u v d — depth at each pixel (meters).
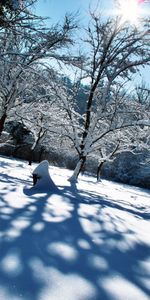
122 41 16.25
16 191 7.35
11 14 8.40
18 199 6.22
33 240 3.79
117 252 4.12
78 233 4.61
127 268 3.59
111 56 16.28
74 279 2.94
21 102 16.19
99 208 7.54
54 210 5.84
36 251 3.44
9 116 17.67
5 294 2.40
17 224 4.35
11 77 15.09
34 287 2.61
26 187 8.46
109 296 2.76
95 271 3.26
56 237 4.13
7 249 3.34
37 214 5.20
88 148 16.12
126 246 4.52
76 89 17.83
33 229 4.26
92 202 8.55
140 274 3.48
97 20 16.11
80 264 3.36
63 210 6.06
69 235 4.38
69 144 34.34
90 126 17.73
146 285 3.19
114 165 45.16
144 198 18.77
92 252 3.87
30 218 4.82
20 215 4.90
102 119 18.08
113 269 3.45
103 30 16.20
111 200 11.35
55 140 36.12
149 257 4.23
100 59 16.64
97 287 2.88
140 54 16.28
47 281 2.77
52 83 14.18
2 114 15.76
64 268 3.15
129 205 11.23
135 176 43.78
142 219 7.66
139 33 16.16
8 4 7.83
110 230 5.29
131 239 4.98
